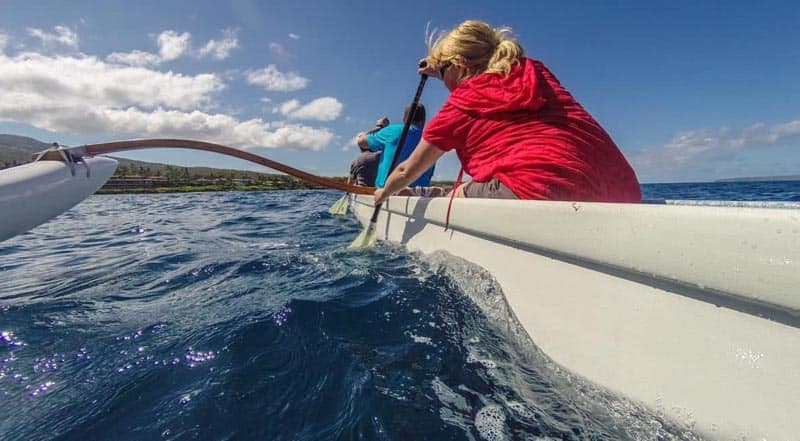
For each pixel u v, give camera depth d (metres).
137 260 2.86
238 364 1.16
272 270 2.36
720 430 0.68
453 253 1.87
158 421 0.93
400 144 2.89
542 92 1.44
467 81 1.63
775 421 0.61
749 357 0.65
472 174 1.78
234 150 3.18
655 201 1.94
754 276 0.59
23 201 2.17
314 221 5.73
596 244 0.91
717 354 0.70
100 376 1.12
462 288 1.67
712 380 0.71
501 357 1.17
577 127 1.37
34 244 4.00
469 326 1.38
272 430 0.89
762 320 0.64
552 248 1.07
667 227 0.73
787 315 0.60
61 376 1.13
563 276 1.11
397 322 1.43
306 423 0.91
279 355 1.21
